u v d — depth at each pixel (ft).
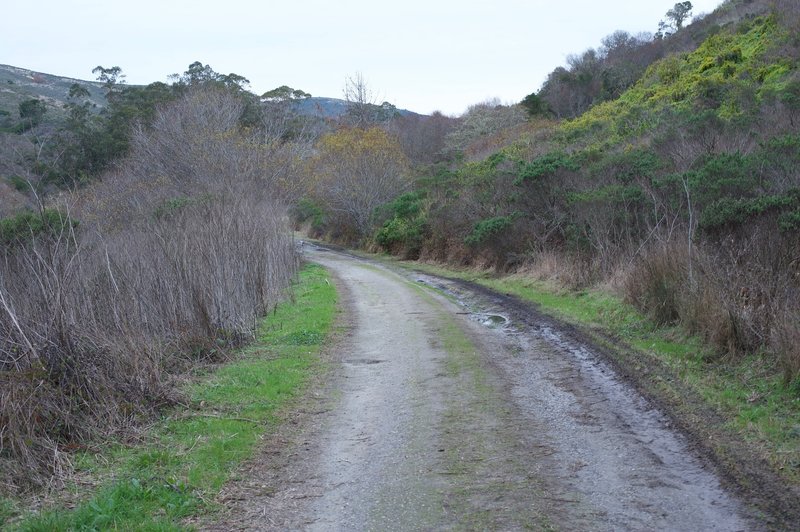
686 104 95.25
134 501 17.85
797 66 85.87
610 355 35.47
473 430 24.47
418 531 16.60
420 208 121.08
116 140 118.62
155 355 29.40
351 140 157.07
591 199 58.95
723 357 30.14
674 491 18.33
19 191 39.11
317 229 177.47
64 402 22.76
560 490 18.76
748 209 34.88
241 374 32.55
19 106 86.94
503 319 51.55
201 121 120.88
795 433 21.24
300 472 20.92
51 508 17.52
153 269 37.29
